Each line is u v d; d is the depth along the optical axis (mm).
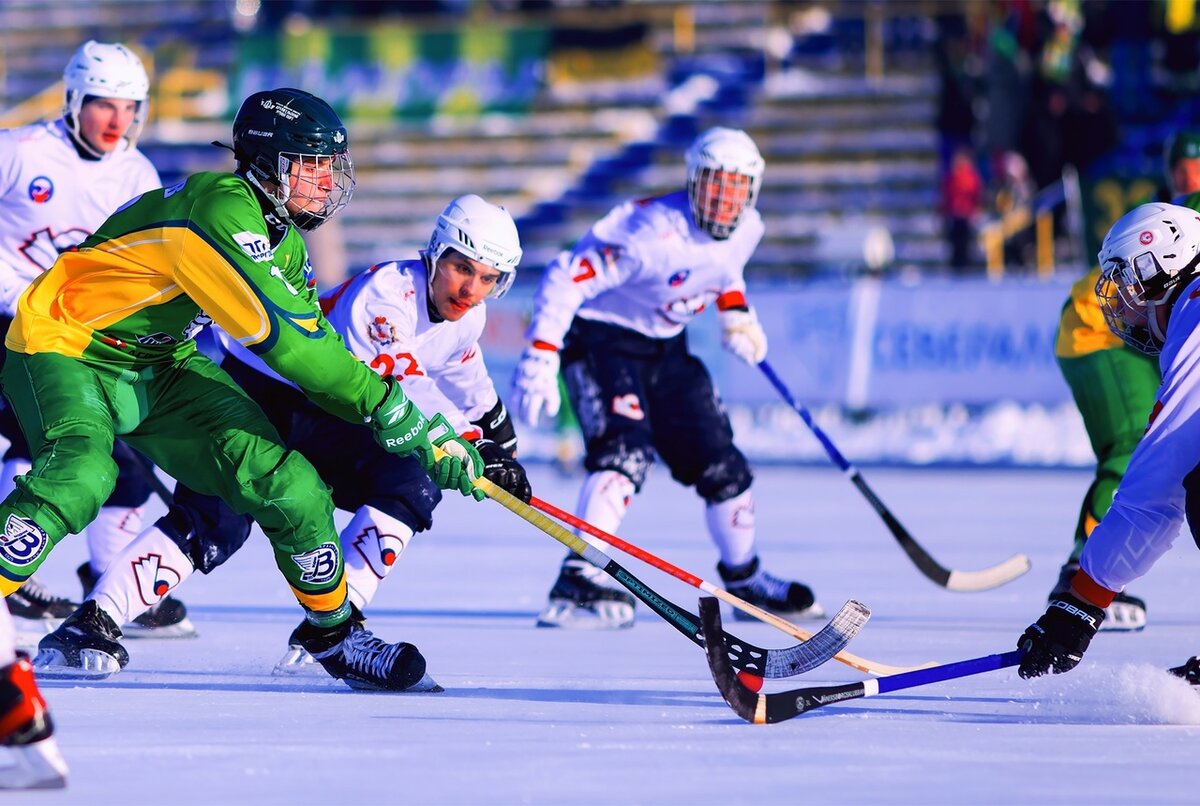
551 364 19672
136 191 19359
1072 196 55250
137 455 18484
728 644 12742
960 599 21750
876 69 67000
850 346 51344
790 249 62812
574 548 13195
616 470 19641
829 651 12711
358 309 14469
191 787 9117
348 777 9438
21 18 77500
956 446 49625
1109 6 59031
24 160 18703
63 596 20938
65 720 11578
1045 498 40344
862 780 9453
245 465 13188
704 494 20344
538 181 68000
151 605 14398
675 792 9070
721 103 68125
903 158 64438
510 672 14812
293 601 21516
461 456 13219
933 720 11969
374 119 70438
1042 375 49156
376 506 14820
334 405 13016
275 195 12992
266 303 12531
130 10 76562
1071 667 12375
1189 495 11680
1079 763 10055
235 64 71438
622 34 68875
